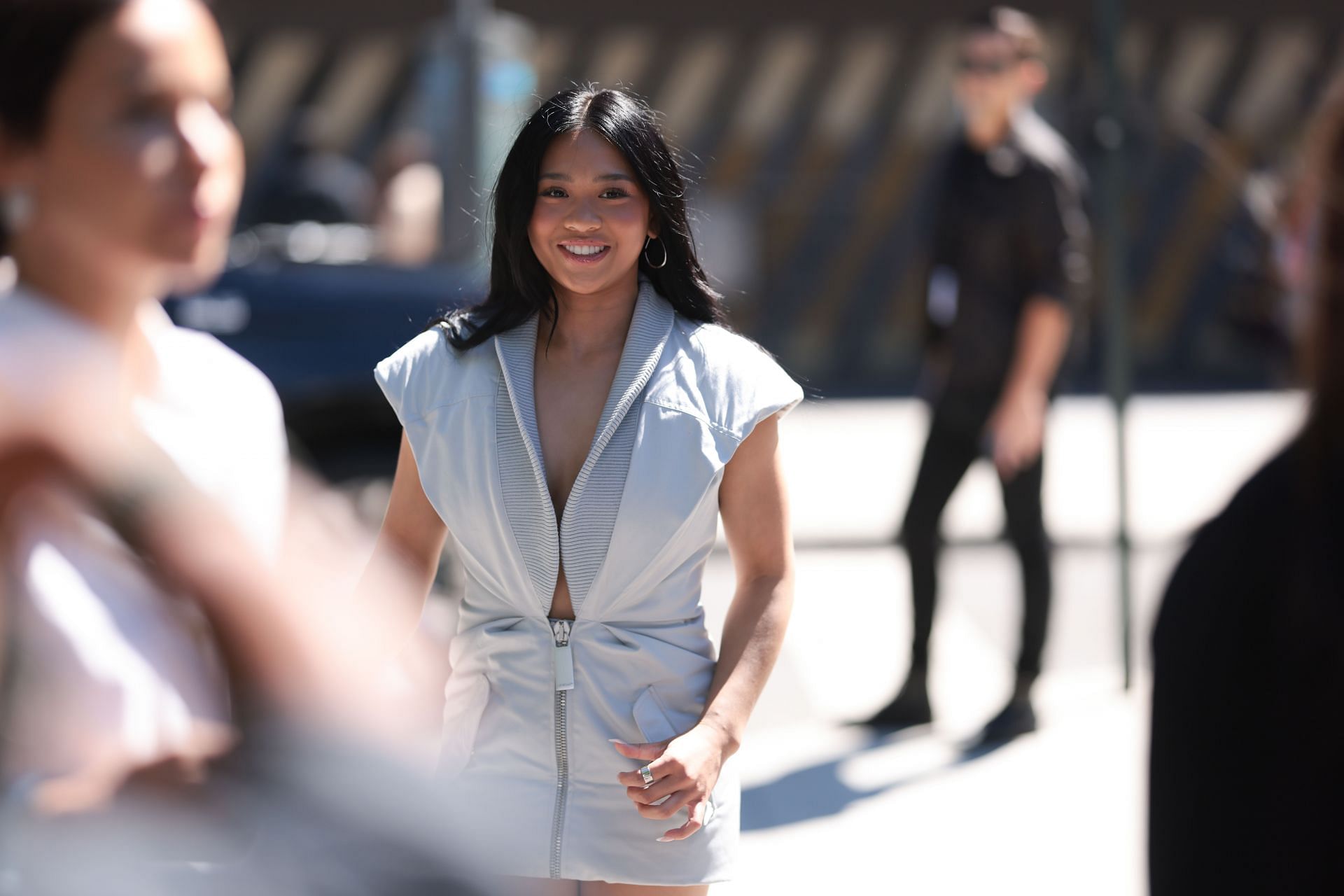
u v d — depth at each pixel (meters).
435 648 4.95
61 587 1.53
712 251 33.84
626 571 4.64
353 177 17.33
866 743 10.28
